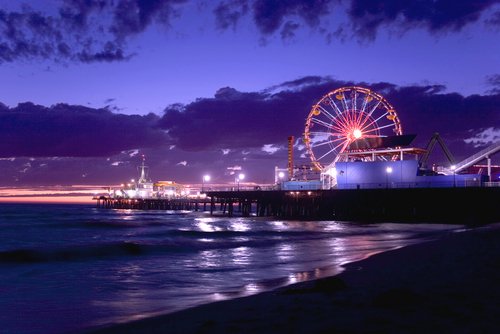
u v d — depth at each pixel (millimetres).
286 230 46125
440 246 21047
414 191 51750
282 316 7902
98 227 56531
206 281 16859
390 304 8133
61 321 10578
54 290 15195
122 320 10461
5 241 36969
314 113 70125
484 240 22078
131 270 20141
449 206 50281
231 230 47125
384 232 41312
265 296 11602
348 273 14539
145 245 29469
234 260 23500
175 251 28016
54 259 23766
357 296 9297
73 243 34281
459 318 6980
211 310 10117
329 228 48188
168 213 106375
